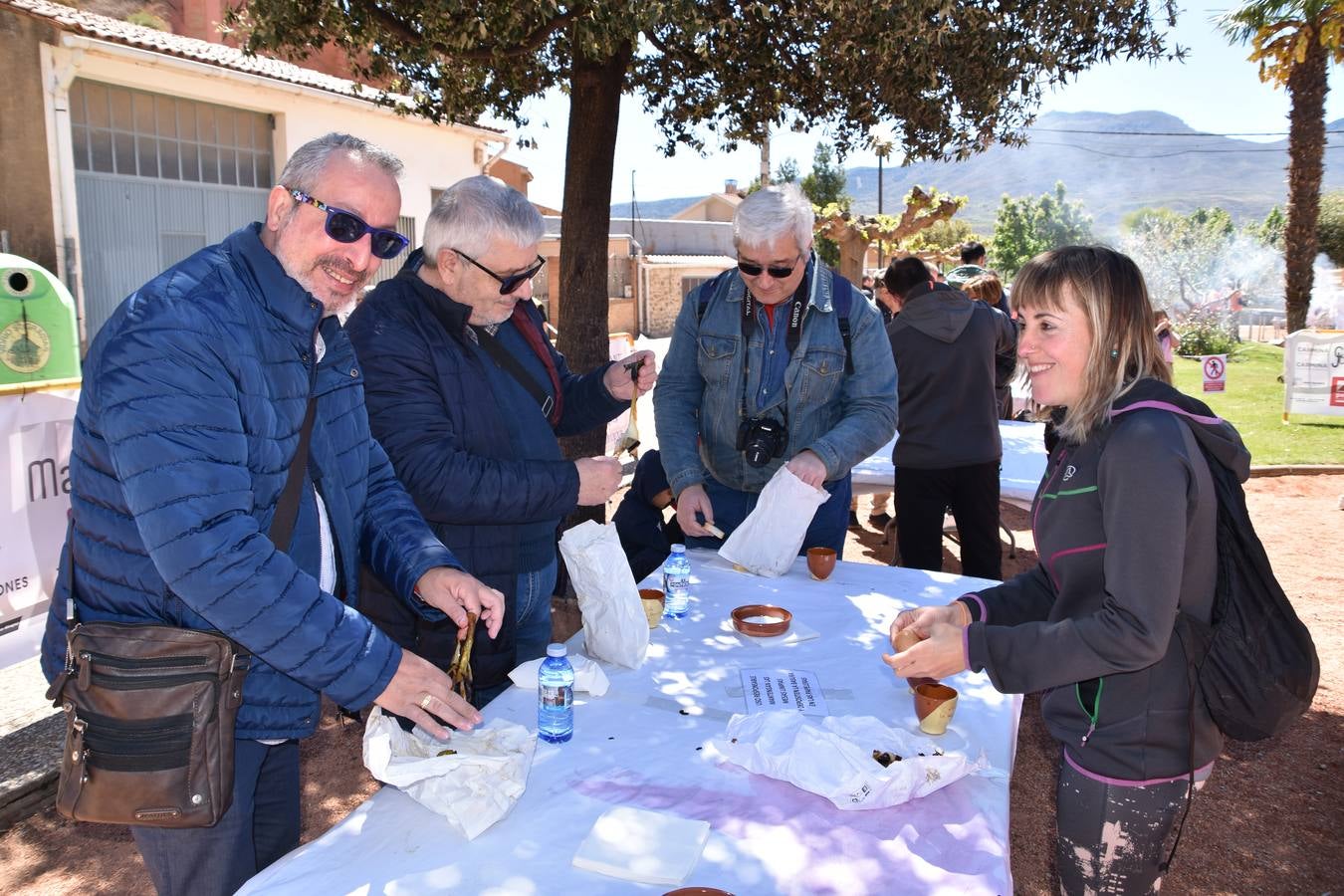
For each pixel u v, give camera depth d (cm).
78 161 1055
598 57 412
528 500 221
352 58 496
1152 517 138
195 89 1122
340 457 182
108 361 141
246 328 155
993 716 187
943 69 465
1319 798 322
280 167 1245
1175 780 153
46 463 349
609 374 285
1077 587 156
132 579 151
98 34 980
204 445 142
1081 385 152
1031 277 155
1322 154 1361
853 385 302
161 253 1148
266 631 141
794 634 228
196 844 164
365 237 163
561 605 466
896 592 265
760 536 278
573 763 163
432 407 220
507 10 394
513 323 260
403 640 223
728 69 531
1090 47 479
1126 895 157
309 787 324
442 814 143
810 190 3231
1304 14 1193
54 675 159
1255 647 145
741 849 137
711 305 311
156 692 145
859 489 502
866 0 397
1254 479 831
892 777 148
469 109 568
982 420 415
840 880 130
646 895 125
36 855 285
